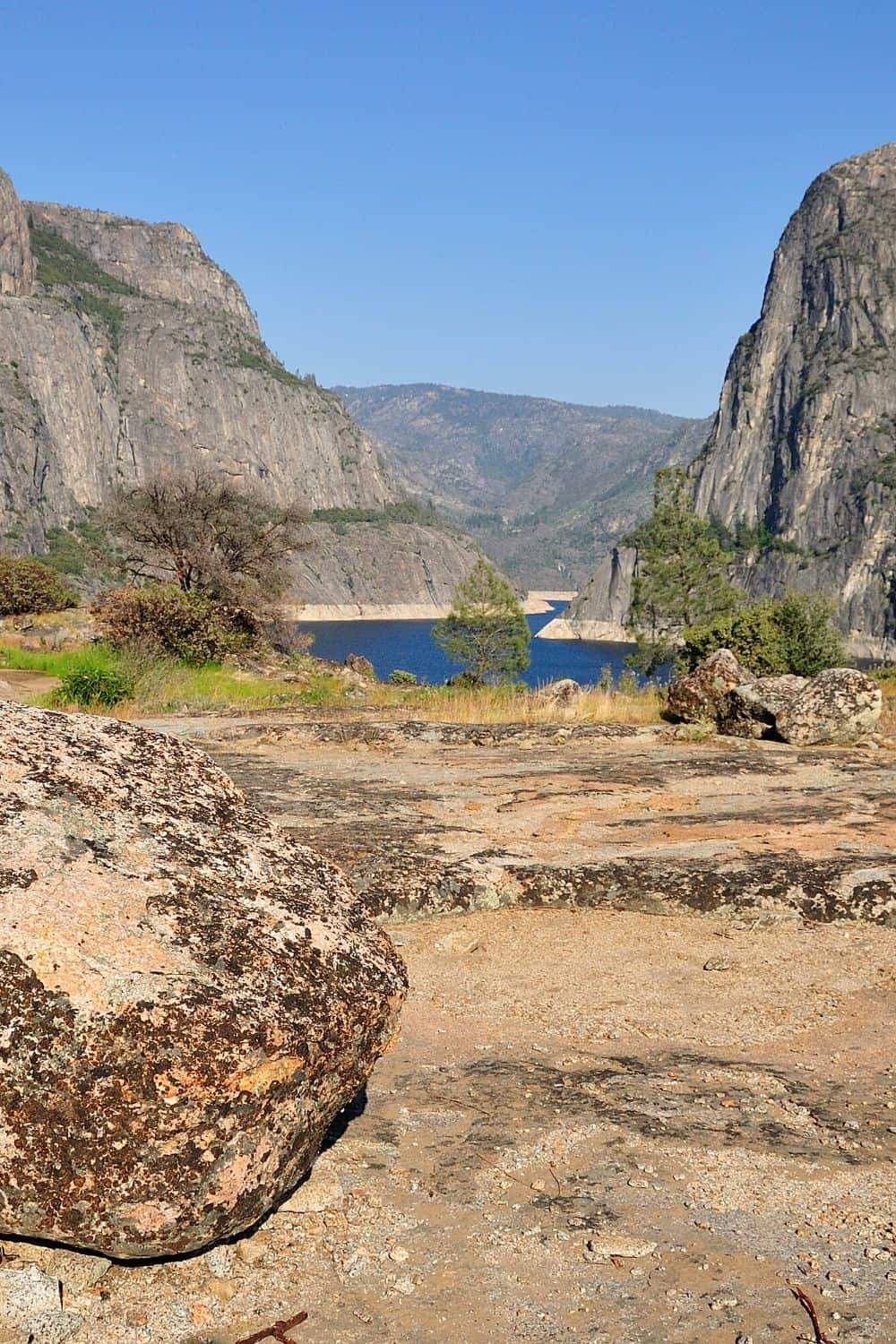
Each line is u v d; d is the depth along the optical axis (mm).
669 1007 5426
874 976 5832
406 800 9164
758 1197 3629
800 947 6273
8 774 3691
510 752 12305
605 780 10133
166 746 4293
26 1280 2875
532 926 6633
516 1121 4148
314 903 3775
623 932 6539
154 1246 2967
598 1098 4367
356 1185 3623
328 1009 3314
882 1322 2961
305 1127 3260
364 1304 3029
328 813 8625
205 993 3100
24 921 3117
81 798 3715
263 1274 3133
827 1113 4266
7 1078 2879
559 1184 3689
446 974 5891
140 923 3262
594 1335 2906
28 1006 2945
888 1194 3656
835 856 7414
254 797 9180
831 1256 3295
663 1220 3480
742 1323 2963
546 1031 5129
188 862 3635
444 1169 3766
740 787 9898
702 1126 4137
